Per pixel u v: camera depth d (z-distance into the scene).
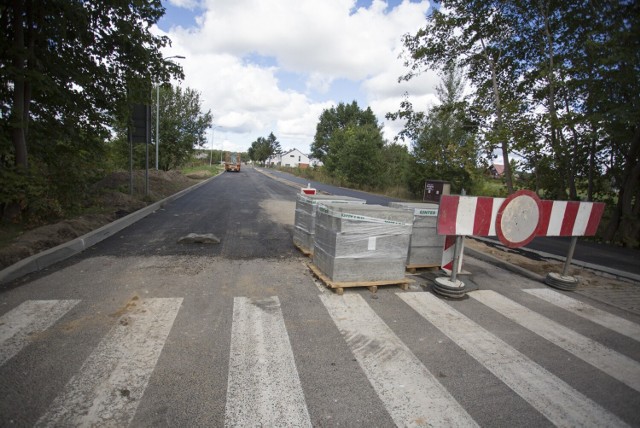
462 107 15.49
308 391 2.76
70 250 6.20
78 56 9.25
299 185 30.14
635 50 9.77
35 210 7.53
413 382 2.95
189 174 32.88
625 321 4.48
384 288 5.25
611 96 11.19
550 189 14.98
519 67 15.16
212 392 2.69
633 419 2.62
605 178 13.53
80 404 2.48
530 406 2.71
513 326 4.16
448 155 18.84
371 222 4.96
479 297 5.09
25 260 5.26
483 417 2.56
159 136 24.58
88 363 2.98
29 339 3.34
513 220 5.02
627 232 10.94
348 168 33.16
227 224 9.80
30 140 9.10
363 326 3.95
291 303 4.50
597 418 2.61
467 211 4.76
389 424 2.45
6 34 7.78
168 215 10.84
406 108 16.73
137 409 2.46
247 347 3.37
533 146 13.09
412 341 3.66
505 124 13.70
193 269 5.66
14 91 7.57
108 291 4.61
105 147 12.06
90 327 3.62
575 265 7.25
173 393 2.65
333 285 4.84
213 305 4.32
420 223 6.03
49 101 9.03
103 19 8.75
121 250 6.64
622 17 10.52
